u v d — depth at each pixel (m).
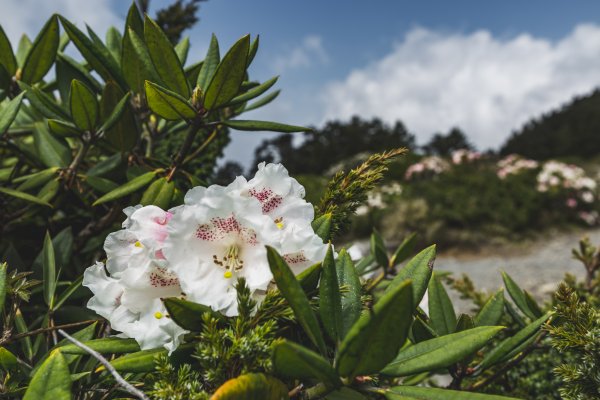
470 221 2.68
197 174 0.55
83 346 0.19
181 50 0.45
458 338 0.20
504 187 3.03
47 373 0.18
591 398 0.26
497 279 2.03
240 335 0.20
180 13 0.57
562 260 2.25
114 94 0.38
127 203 0.41
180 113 0.31
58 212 0.49
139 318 0.23
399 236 2.56
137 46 0.35
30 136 0.53
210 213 0.22
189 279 0.21
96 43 0.39
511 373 0.41
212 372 0.19
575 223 2.94
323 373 0.17
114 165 0.41
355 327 0.16
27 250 0.45
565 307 0.28
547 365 0.40
